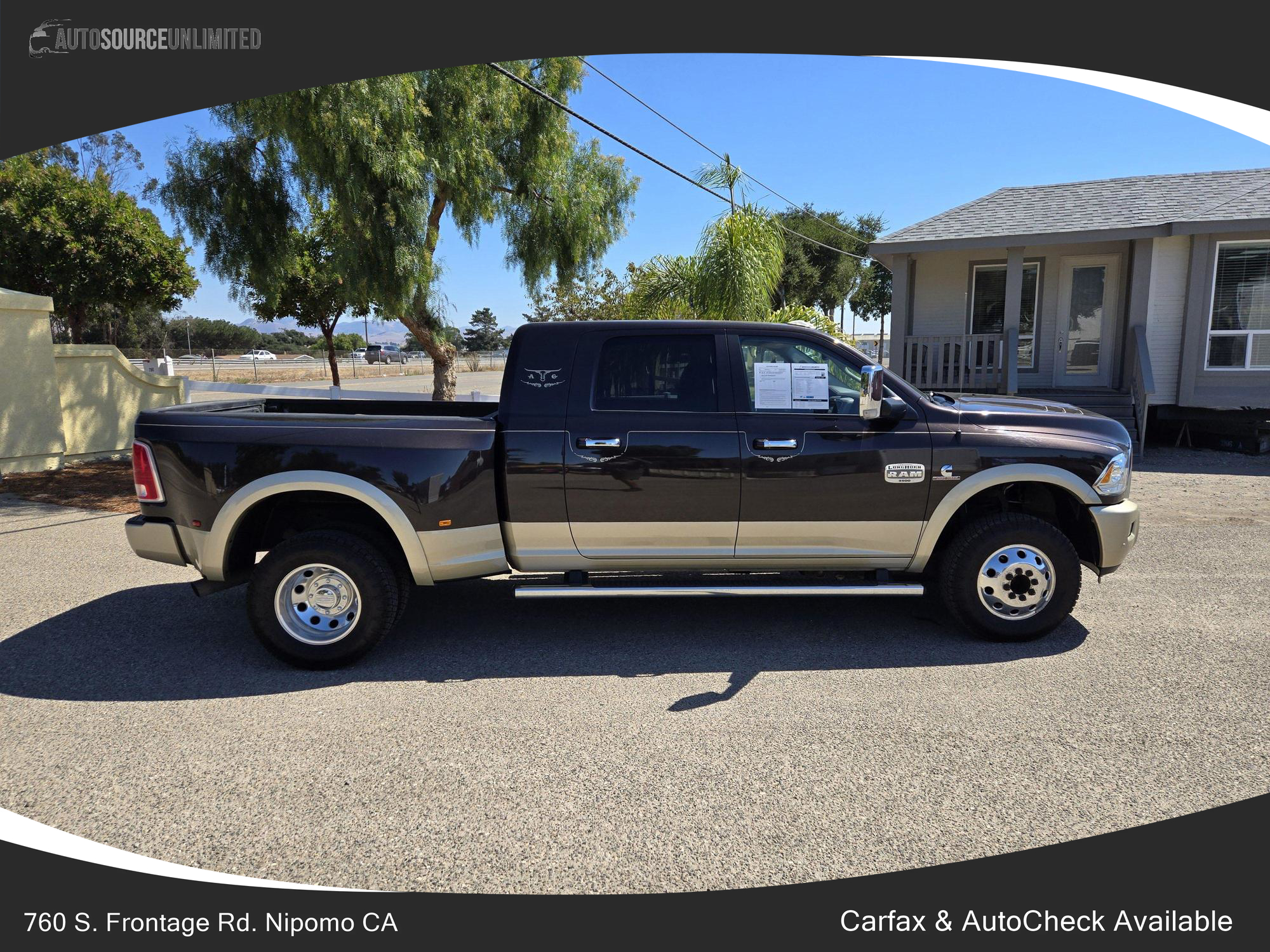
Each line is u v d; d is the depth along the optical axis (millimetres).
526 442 4809
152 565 7043
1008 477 4887
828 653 4902
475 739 3850
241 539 4879
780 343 4988
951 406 5160
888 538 4961
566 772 3539
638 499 4844
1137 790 3354
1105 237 13641
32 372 11281
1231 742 3734
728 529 4902
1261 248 13336
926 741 3775
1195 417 13961
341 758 3674
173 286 17266
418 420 4746
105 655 4973
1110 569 5094
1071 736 3812
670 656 4883
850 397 4965
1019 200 16359
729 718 4035
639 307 13391
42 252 16141
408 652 4988
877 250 15086
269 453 4633
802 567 5035
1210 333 13727
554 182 13602
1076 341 15445
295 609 4699
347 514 5023
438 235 12945
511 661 4828
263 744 3814
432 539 4738
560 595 4832
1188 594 5973
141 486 4727
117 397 12734
